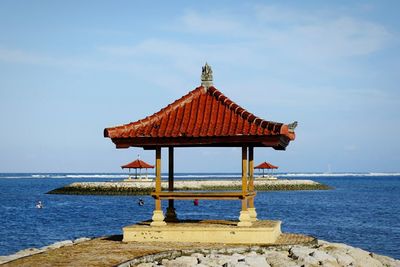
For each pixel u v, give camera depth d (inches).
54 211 2945.4
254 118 916.6
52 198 4229.8
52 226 2166.6
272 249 864.3
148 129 942.4
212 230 911.7
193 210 3058.6
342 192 5359.3
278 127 877.2
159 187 958.4
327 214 2755.9
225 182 4849.9
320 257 824.3
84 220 2428.6
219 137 905.5
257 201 3816.4
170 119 961.5
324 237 1820.9
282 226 2166.6
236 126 910.4
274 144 887.7
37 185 7490.2
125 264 711.7
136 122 958.4
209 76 1011.9
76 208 3169.3
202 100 987.3
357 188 6688.0
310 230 2023.9
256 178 5639.8
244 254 826.2
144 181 4635.8
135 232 935.7
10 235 1852.9
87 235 1862.7
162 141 931.3
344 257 871.7
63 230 2018.9
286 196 4493.1
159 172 960.9
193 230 917.8
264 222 1015.0
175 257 797.9
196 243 901.2
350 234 1905.8
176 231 924.0
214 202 3909.9
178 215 2662.4
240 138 899.4
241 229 904.3
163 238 927.0
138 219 2469.2
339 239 1774.1
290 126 1001.5
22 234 1884.8
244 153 928.9
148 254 781.3
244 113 933.2
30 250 1074.1
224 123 924.0
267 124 893.8
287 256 839.7
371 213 2832.2
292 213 2810.0
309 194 4859.7
